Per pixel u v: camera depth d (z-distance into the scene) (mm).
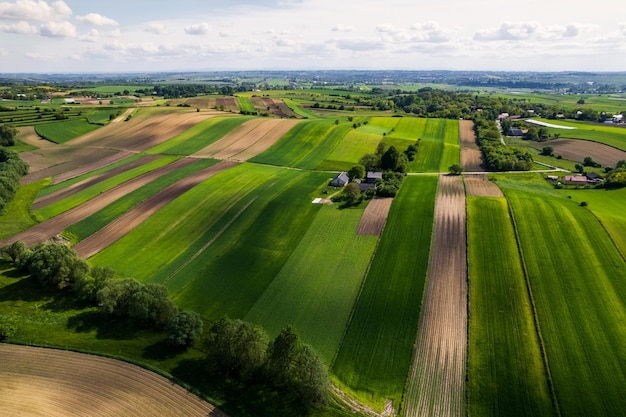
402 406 41156
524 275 60000
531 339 48750
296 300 57375
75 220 83125
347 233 74312
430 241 70000
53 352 45719
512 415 39781
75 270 58219
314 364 40531
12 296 55719
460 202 85125
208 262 67375
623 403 40406
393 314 53781
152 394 40469
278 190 95500
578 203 85125
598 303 53750
